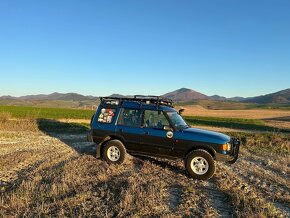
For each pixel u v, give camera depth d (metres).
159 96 10.59
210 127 34.22
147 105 10.60
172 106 11.45
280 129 37.25
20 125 21.20
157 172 9.66
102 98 11.43
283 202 7.37
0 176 8.84
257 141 17.95
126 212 6.04
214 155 9.42
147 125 10.46
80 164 10.16
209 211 6.39
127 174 9.16
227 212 6.48
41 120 27.02
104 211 6.11
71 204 6.45
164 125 10.16
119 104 11.03
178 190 7.84
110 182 8.10
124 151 10.59
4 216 5.81
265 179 9.52
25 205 6.45
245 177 9.71
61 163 10.76
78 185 7.84
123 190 7.18
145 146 10.37
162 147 10.09
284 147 16.62
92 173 9.08
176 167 10.67
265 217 6.03
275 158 13.56
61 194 7.15
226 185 8.53
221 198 7.43
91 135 11.16
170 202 6.87
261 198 7.51
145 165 10.45
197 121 41.59
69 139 17.16
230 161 10.00
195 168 9.34
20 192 7.10
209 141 9.47
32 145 14.60
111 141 10.73
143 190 7.39
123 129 10.70
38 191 7.24
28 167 10.07
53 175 8.72
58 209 6.19
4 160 10.77
